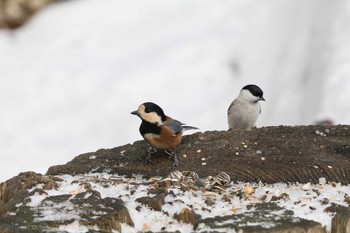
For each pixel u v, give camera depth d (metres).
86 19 19.62
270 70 16.47
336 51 14.92
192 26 18.62
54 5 20.30
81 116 16.59
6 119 16.67
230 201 5.86
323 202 5.71
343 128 8.03
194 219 5.29
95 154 7.59
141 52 18.08
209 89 16.47
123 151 7.67
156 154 7.48
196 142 7.68
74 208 5.35
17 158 15.40
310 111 13.94
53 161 15.24
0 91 17.55
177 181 6.39
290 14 17.39
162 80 16.91
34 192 5.80
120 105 16.61
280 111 14.91
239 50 17.22
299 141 7.55
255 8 18.31
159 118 7.30
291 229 5.07
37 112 16.83
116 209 5.30
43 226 4.99
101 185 6.07
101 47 18.58
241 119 11.17
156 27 18.92
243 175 6.66
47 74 17.88
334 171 6.65
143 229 5.23
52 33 19.28
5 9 19.44
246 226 5.11
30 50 18.86
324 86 13.93
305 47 16.02
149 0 20.05
